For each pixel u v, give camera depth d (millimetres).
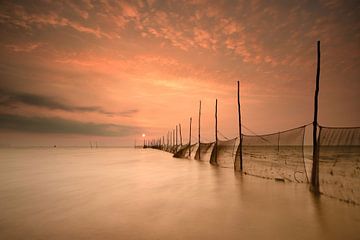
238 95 16953
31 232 5160
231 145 20844
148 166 21016
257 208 7043
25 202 7809
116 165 22016
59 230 5262
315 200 8000
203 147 30109
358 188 9008
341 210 6824
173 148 58094
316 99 9922
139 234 5027
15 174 15078
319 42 10055
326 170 11164
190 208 7043
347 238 4844
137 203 7625
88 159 30953
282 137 13148
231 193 9148
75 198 8352
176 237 4871
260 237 4883
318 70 10039
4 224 5668
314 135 9820
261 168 15375
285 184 11133
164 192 9375
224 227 5445
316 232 5148
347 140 8398
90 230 5262
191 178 13266
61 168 19031
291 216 6254
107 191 9594
